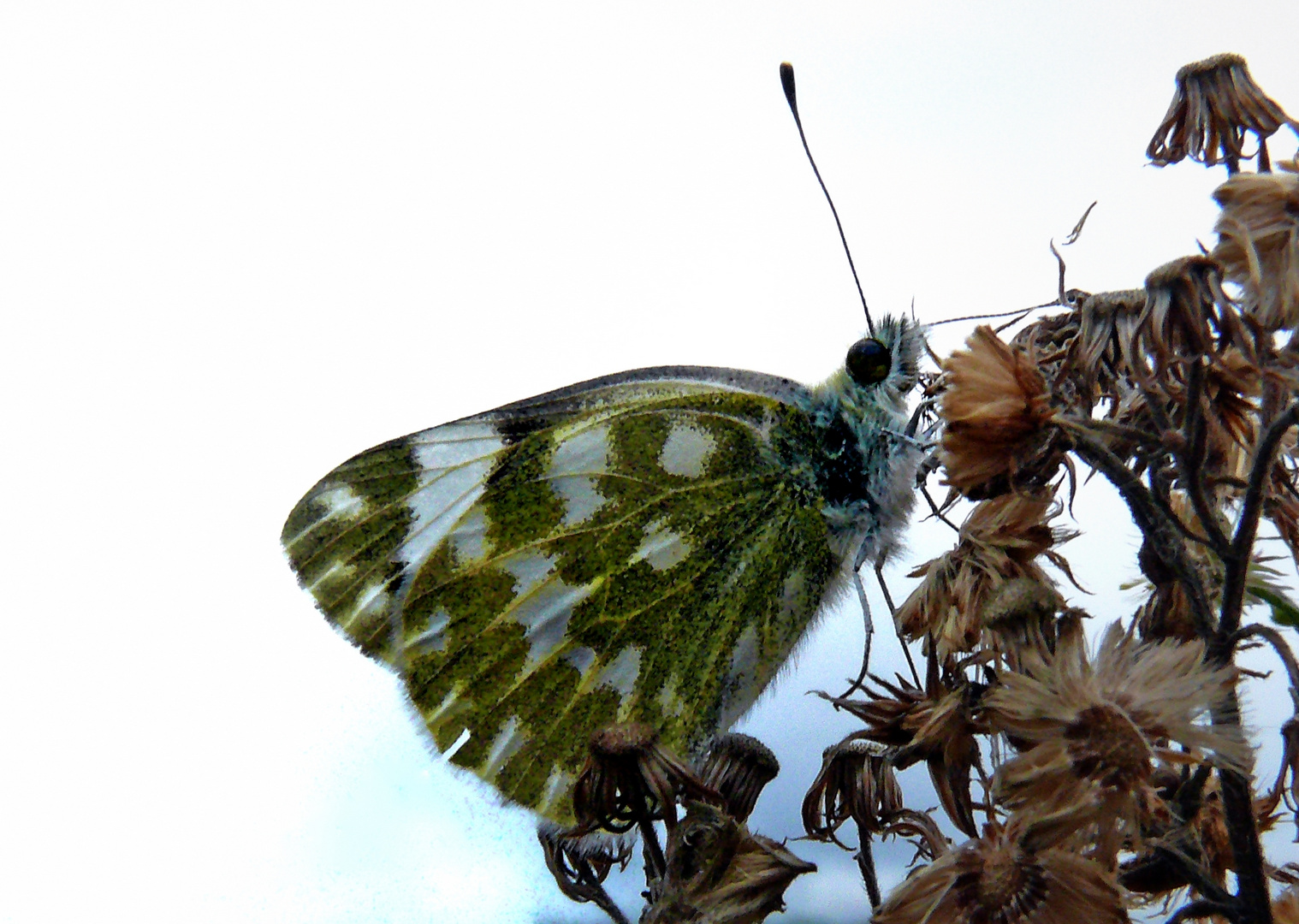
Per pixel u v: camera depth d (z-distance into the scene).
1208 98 0.07
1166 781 0.07
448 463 0.09
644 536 0.09
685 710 0.09
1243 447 0.07
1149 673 0.06
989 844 0.06
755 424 0.09
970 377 0.07
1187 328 0.06
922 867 0.07
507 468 0.09
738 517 0.09
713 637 0.09
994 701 0.07
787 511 0.09
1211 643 0.06
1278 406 0.07
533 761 0.09
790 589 0.09
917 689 0.07
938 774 0.07
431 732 0.09
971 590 0.07
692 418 0.09
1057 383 0.07
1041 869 0.06
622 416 0.09
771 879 0.07
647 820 0.07
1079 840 0.06
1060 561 0.07
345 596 0.09
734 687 0.09
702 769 0.08
